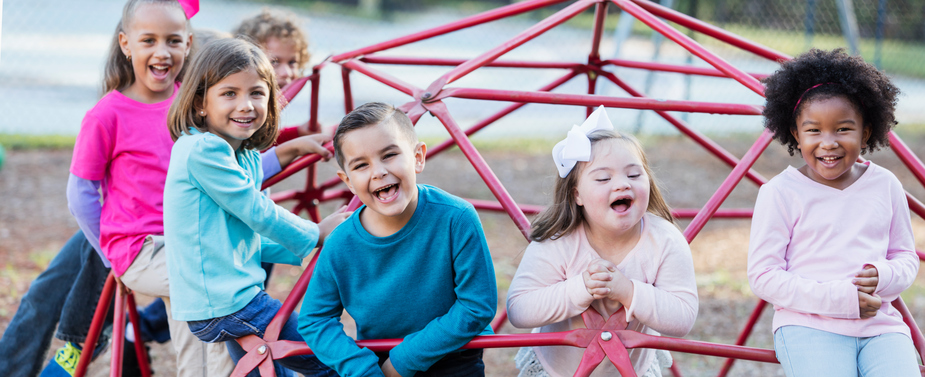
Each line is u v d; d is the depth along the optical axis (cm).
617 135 209
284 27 349
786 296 205
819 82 209
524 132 1042
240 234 225
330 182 382
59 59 1195
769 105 224
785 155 944
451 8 2212
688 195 778
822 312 201
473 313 200
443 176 814
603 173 203
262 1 1817
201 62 220
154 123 267
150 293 250
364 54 320
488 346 204
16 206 647
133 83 283
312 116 334
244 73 220
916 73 1434
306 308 210
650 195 219
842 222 211
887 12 1522
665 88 1170
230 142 230
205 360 255
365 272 206
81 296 293
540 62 373
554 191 219
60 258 312
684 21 312
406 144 198
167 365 394
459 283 204
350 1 2073
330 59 323
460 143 243
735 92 1170
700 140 373
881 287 198
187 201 216
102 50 1282
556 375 224
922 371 202
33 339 308
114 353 258
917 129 1120
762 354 211
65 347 310
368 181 193
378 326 209
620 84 382
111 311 326
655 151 960
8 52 1209
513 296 217
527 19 1912
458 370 215
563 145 212
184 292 216
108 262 271
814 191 214
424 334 201
